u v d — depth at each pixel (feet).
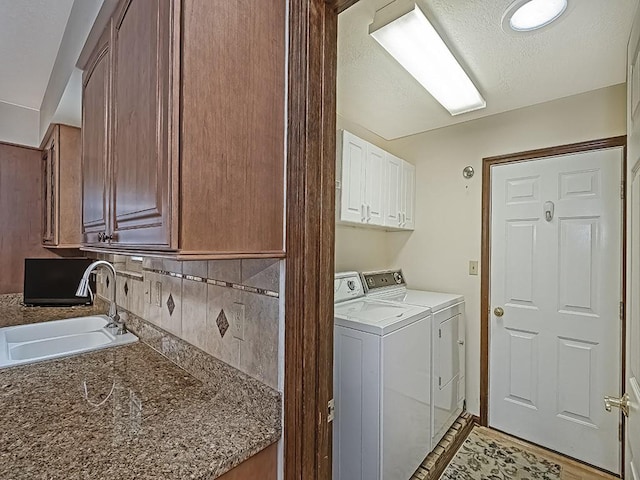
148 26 2.80
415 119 8.54
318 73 3.02
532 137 7.72
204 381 3.91
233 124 2.74
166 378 4.03
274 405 3.02
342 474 5.71
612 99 6.77
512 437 7.88
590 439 6.94
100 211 3.99
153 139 2.67
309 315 2.94
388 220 8.47
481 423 8.31
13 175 8.43
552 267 7.44
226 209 2.70
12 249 8.41
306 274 2.93
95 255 8.60
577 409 7.10
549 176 7.49
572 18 4.82
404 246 9.82
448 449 7.06
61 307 7.95
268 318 3.15
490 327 8.29
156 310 5.16
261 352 3.21
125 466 2.41
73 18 5.05
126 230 3.18
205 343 3.99
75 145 7.53
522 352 7.82
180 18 2.46
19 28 5.46
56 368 4.33
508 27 5.03
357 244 9.18
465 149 8.72
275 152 3.02
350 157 7.23
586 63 5.97
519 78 6.51
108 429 2.90
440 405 7.13
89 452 2.57
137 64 2.99
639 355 2.76
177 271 4.58
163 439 2.77
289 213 3.01
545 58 5.83
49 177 8.02
